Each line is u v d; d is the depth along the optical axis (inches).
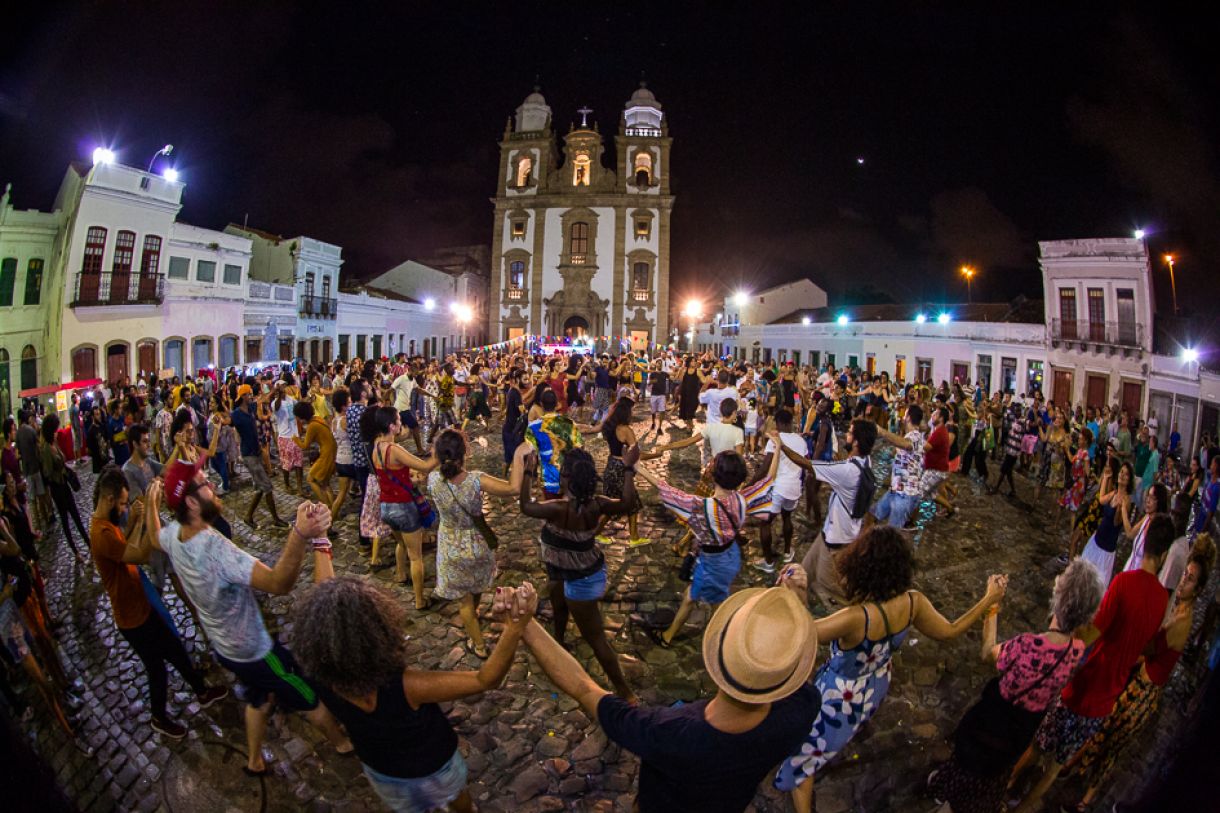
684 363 867.4
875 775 151.8
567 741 162.9
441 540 197.9
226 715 167.5
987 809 124.2
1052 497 426.9
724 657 79.7
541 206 1815.9
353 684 92.3
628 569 278.2
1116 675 129.3
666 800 83.1
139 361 692.1
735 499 193.2
